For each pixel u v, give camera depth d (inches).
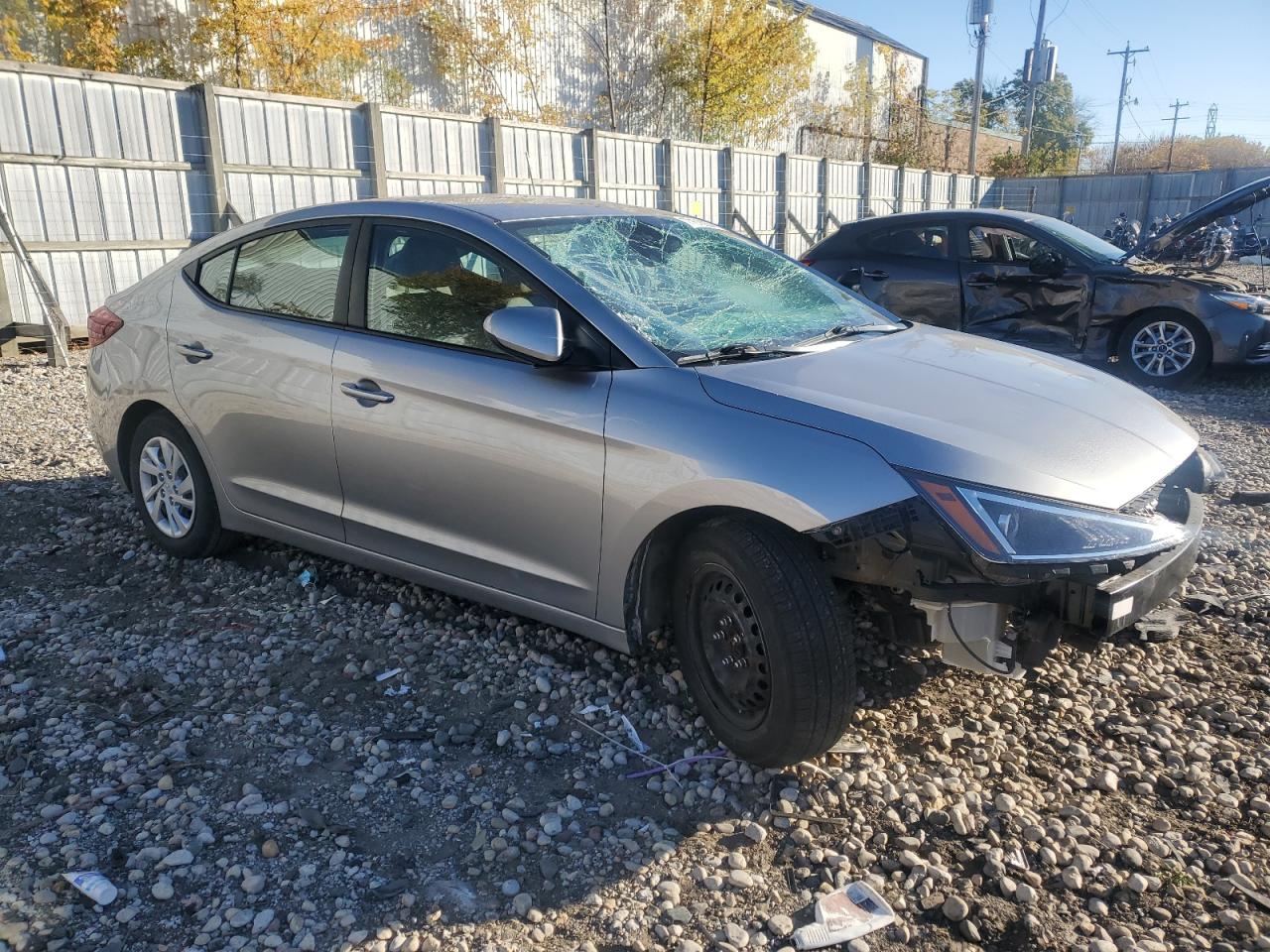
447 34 797.9
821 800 111.9
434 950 90.7
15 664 142.2
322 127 509.4
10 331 392.2
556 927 94.1
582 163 674.2
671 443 114.3
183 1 625.6
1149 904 96.6
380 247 148.0
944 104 1584.6
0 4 550.9
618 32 975.6
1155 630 149.4
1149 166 2883.9
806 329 140.9
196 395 165.6
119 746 122.6
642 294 134.7
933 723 127.6
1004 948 91.7
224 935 92.1
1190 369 342.0
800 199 906.1
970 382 125.3
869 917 94.7
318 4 669.3
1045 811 110.3
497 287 134.9
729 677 116.5
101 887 96.4
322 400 148.2
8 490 221.9
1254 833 106.9
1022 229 363.3
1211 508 214.2
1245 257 759.7
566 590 128.7
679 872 101.5
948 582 106.6
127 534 195.0
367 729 127.3
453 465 134.6
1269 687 135.9
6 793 112.8
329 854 103.7
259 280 162.7
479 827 108.2
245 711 131.4
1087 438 115.3
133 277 441.1
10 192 394.9
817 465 106.2
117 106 425.1
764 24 1040.2
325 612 160.2
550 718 129.6
